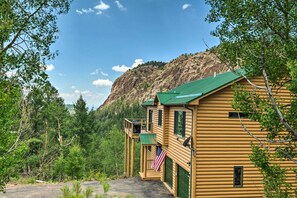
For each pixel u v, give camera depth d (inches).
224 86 482.3
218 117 494.0
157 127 728.3
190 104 478.6
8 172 297.0
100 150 1665.8
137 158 1417.3
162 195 597.9
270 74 250.1
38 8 355.3
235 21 255.6
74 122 1625.2
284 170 235.9
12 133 289.6
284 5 240.4
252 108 245.1
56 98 1531.7
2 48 301.4
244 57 262.5
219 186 491.2
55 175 1106.1
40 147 1242.6
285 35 243.8
